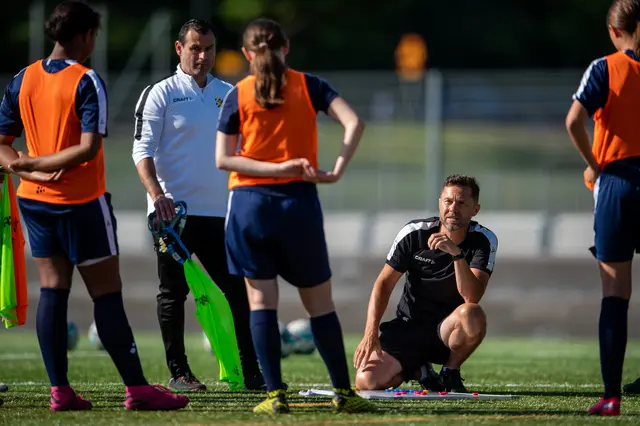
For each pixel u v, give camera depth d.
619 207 18.52
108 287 19.30
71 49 19.23
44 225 19.00
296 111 18.03
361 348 22.62
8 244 20.67
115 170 96.06
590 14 178.75
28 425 17.30
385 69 177.12
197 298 23.38
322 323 18.67
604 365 18.89
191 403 20.88
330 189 89.94
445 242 21.89
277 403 18.56
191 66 25.42
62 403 19.34
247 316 24.83
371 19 181.00
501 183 92.94
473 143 107.06
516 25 183.38
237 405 20.42
